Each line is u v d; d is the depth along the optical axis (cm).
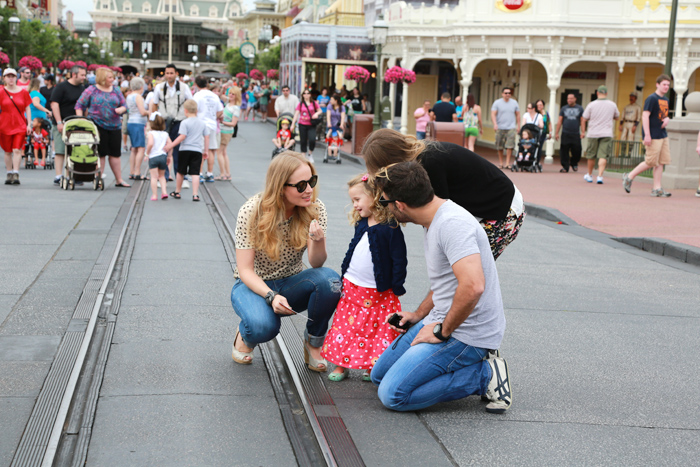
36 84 1599
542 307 649
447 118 2045
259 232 465
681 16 2145
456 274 397
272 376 471
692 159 1504
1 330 529
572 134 1853
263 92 3794
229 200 1193
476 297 393
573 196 1375
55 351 490
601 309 649
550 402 440
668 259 882
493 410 420
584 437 393
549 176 1767
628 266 834
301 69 2844
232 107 1462
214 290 660
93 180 1278
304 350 490
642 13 2166
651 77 2381
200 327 558
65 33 7062
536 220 1154
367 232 455
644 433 400
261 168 1730
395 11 2622
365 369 466
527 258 861
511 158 2231
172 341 525
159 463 352
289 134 1664
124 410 408
